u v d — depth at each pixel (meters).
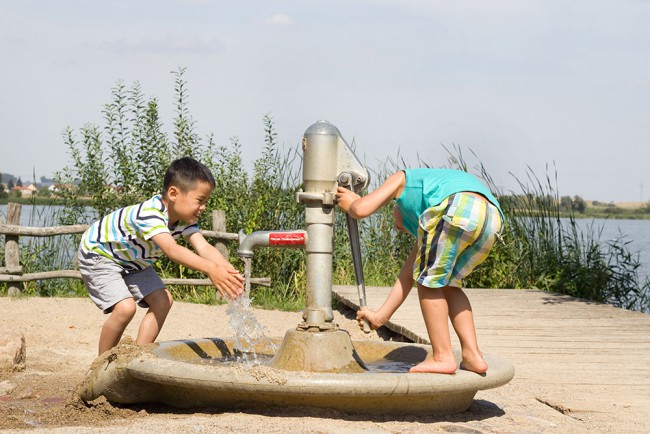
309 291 4.31
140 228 4.50
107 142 11.02
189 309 9.17
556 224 12.17
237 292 4.25
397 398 3.93
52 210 10.88
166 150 11.24
